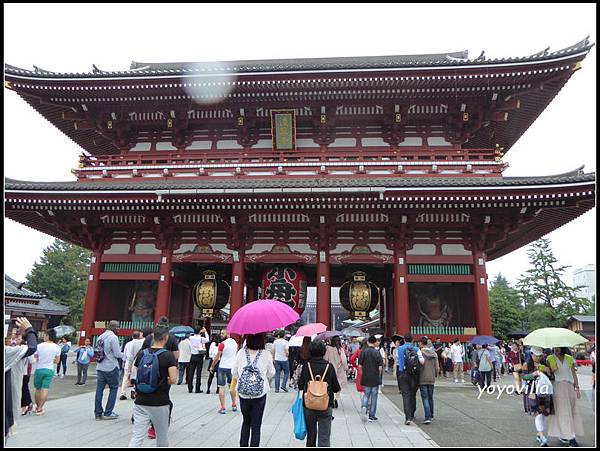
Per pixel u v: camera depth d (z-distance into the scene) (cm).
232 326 872
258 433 828
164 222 2673
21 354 950
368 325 5025
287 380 1822
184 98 2798
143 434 735
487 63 2475
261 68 2578
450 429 1140
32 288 7100
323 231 2600
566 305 6231
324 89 2677
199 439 998
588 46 2334
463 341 2448
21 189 2375
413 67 2511
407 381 1216
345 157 2806
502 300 5991
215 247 2712
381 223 2602
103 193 2395
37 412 1241
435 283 2664
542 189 2211
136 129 3108
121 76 2673
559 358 1039
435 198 2322
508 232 2550
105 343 1211
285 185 2356
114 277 2680
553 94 2767
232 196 2383
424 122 2928
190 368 1733
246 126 2947
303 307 2711
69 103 2894
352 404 1545
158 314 2583
